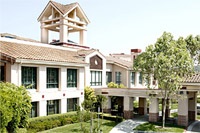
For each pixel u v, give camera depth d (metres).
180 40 26.14
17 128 16.12
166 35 24.66
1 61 21.58
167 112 30.67
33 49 27.28
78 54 32.75
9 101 14.71
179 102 26.41
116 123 26.44
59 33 36.66
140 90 28.59
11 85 17.48
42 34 38.00
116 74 39.53
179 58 23.89
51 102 26.22
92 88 31.58
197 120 30.12
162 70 23.64
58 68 27.12
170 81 23.98
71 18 37.50
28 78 23.72
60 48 32.84
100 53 35.03
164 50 24.41
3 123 13.64
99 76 35.31
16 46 25.84
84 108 24.98
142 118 30.17
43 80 24.91
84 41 39.22
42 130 21.78
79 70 29.81
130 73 39.12
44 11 37.41
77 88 29.61
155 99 27.62
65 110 27.53
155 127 24.88
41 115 24.48
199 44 41.22
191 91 26.34
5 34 32.84
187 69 23.86
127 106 29.62
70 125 24.42
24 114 17.02
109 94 31.08
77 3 37.75
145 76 26.17
